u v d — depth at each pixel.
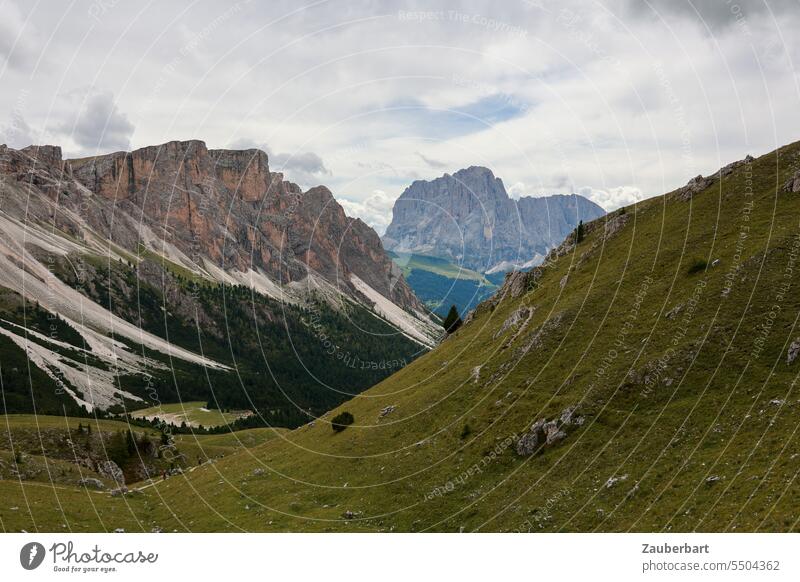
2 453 87.94
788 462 43.09
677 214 87.69
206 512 67.00
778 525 37.75
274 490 69.56
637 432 54.44
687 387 56.62
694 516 42.66
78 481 87.19
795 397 50.00
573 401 60.59
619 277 78.56
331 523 58.03
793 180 77.75
